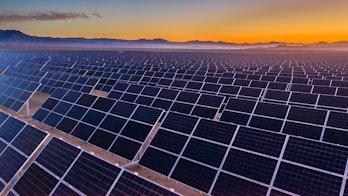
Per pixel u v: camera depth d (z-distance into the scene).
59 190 10.55
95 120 18.52
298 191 9.77
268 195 10.05
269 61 93.62
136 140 15.22
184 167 12.39
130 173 10.20
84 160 11.33
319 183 9.76
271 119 17.77
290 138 11.87
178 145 13.67
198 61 85.19
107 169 10.62
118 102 19.62
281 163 10.93
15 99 28.22
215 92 28.75
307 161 10.70
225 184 10.97
